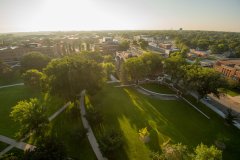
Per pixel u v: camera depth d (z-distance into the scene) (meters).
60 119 54.09
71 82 56.50
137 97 71.12
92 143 43.66
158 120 54.88
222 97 75.00
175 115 58.34
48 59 102.75
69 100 60.41
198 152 32.94
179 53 119.56
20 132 42.06
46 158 30.62
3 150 40.28
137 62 79.44
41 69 96.44
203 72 63.16
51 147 33.25
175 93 75.50
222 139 45.94
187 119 56.25
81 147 42.25
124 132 48.38
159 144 44.00
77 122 52.44
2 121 52.03
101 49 149.62
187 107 64.06
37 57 97.50
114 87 81.75
